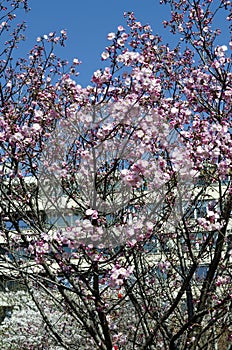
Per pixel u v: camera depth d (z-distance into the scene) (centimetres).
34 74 748
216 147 532
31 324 1228
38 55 761
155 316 642
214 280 617
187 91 671
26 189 583
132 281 647
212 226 523
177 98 719
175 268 645
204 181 580
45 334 1137
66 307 581
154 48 740
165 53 762
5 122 543
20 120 641
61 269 504
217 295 665
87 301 639
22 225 638
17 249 601
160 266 685
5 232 578
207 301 639
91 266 483
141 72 482
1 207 574
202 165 538
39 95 647
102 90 539
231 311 649
